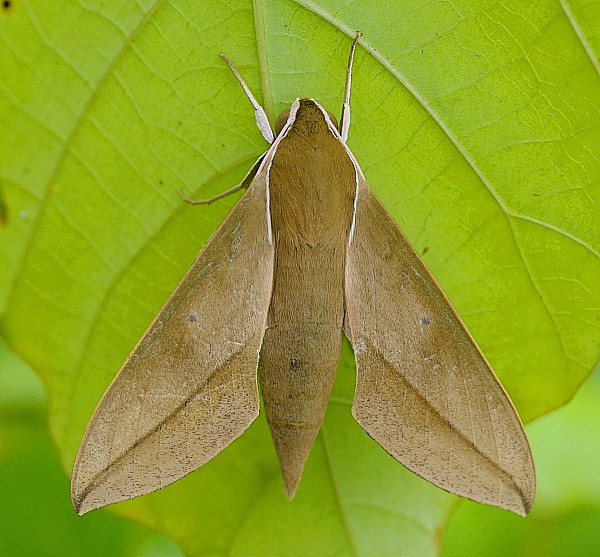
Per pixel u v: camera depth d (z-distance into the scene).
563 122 0.32
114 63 0.32
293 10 0.32
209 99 0.32
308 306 0.32
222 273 0.32
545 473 0.36
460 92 0.32
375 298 0.32
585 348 0.33
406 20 0.32
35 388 0.35
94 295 0.32
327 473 0.33
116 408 0.31
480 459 0.32
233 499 0.33
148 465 0.32
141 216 0.32
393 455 0.32
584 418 0.36
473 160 0.32
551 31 0.32
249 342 0.32
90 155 0.32
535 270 0.33
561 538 0.36
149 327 0.32
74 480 0.31
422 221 0.33
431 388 0.32
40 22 0.31
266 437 0.33
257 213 0.32
